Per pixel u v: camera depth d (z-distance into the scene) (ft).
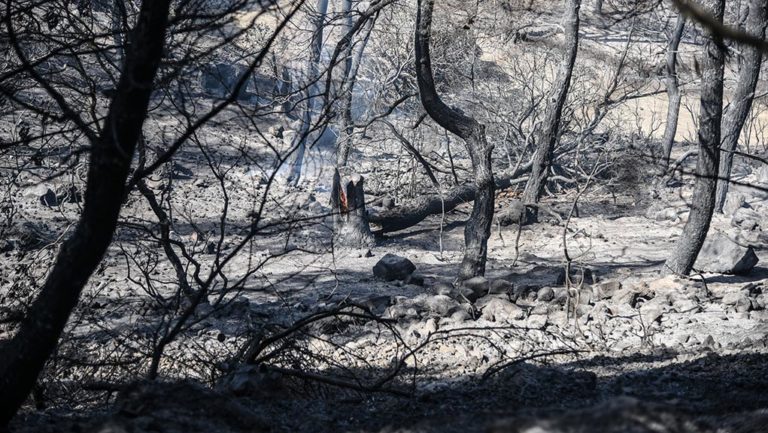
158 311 50.03
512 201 109.09
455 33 100.99
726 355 37.96
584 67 123.24
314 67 70.33
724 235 75.36
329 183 110.01
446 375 38.04
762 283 65.05
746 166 132.87
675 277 64.59
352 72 87.86
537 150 102.73
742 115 96.94
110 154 21.07
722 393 27.14
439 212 99.76
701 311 57.82
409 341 48.67
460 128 66.08
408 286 70.64
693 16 12.82
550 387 29.17
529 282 70.28
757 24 78.89
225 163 110.11
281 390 27.81
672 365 36.27
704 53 62.95
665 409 13.10
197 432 18.62
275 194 102.83
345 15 48.65
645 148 116.16
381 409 25.93
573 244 91.97
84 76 29.19
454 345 47.01
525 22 105.40
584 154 121.60
